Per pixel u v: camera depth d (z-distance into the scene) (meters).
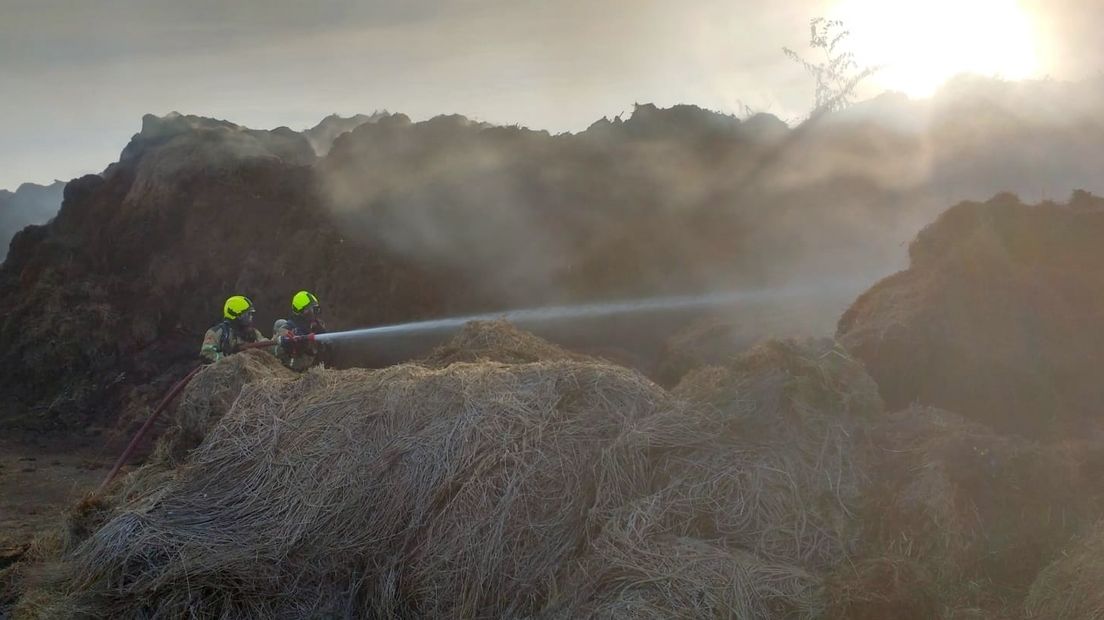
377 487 6.14
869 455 5.94
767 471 5.75
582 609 5.25
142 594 6.00
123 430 12.98
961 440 5.81
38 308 14.99
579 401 6.30
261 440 6.62
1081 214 7.53
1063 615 4.76
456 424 6.23
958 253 7.39
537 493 5.83
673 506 5.66
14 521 9.30
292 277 14.18
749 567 5.25
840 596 5.03
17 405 14.11
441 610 5.66
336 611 5.86
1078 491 5.61
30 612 6.09
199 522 6.31
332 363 9.31
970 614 4.97
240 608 5.95
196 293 14.77
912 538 5.40
